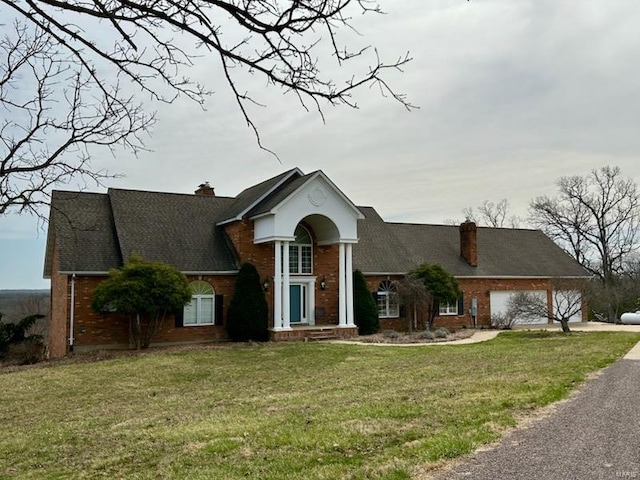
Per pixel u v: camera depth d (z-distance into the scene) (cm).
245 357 2066
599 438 710
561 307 3606
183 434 897
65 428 1086
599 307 4331
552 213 5144
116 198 2780
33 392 1551
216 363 1945
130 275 2242
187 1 353
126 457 806
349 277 2814
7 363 2266
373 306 2894
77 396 1484
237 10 343
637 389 1028
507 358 1662
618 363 1382
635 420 796
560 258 3916
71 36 387
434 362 1698
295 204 2655
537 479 573
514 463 622
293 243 2900
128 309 2161
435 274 2989
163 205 2891
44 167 492
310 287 2911
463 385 1162
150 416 1148
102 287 2225
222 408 1170
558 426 771
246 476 650
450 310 3328
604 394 986
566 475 582
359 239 3294
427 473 602
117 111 501
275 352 2175
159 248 2619
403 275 3166
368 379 1422
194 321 2617
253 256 2745
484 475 588
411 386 1228
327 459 688
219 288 2680
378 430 799
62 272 2320
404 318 3138
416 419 857
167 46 405
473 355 1828
